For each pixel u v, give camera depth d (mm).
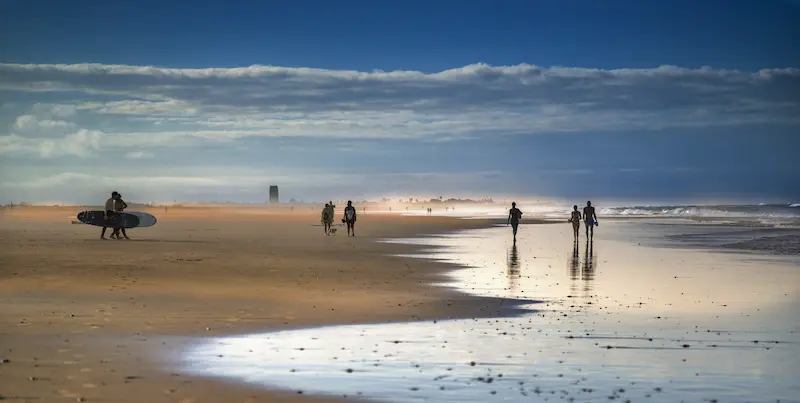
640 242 50469
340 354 13586
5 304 18953
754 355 13797
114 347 13789
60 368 12055
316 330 15969
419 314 18266
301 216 149750
